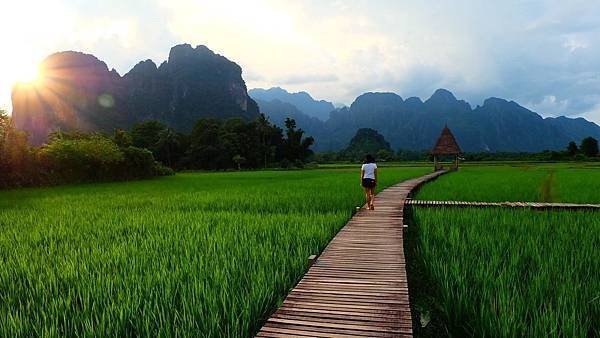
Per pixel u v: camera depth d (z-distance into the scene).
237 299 4.92
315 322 4.25
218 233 8.91
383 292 5.15
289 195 17.64
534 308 4.76
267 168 89.56
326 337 3.91
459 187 21.69
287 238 8.38
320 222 10.41
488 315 4.65
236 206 14.73
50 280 5.76
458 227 9.71
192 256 7.10
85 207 14.83
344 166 88.62
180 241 8.29
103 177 36.34
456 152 50.34
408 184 24.11
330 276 5.85
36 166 29.42
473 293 5.44
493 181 26.75
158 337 4.03
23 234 9.49
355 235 8.84
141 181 36.16
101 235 9.20
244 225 10.14
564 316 4.44
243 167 90.50
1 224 11.06
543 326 4.32
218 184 29.08
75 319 4.57
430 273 6.77
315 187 22.33
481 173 39.81
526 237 8.52
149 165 44.06
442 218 11.13
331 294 5.09
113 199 17.72
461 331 5.00
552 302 5.06
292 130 108.00
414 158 126.50
